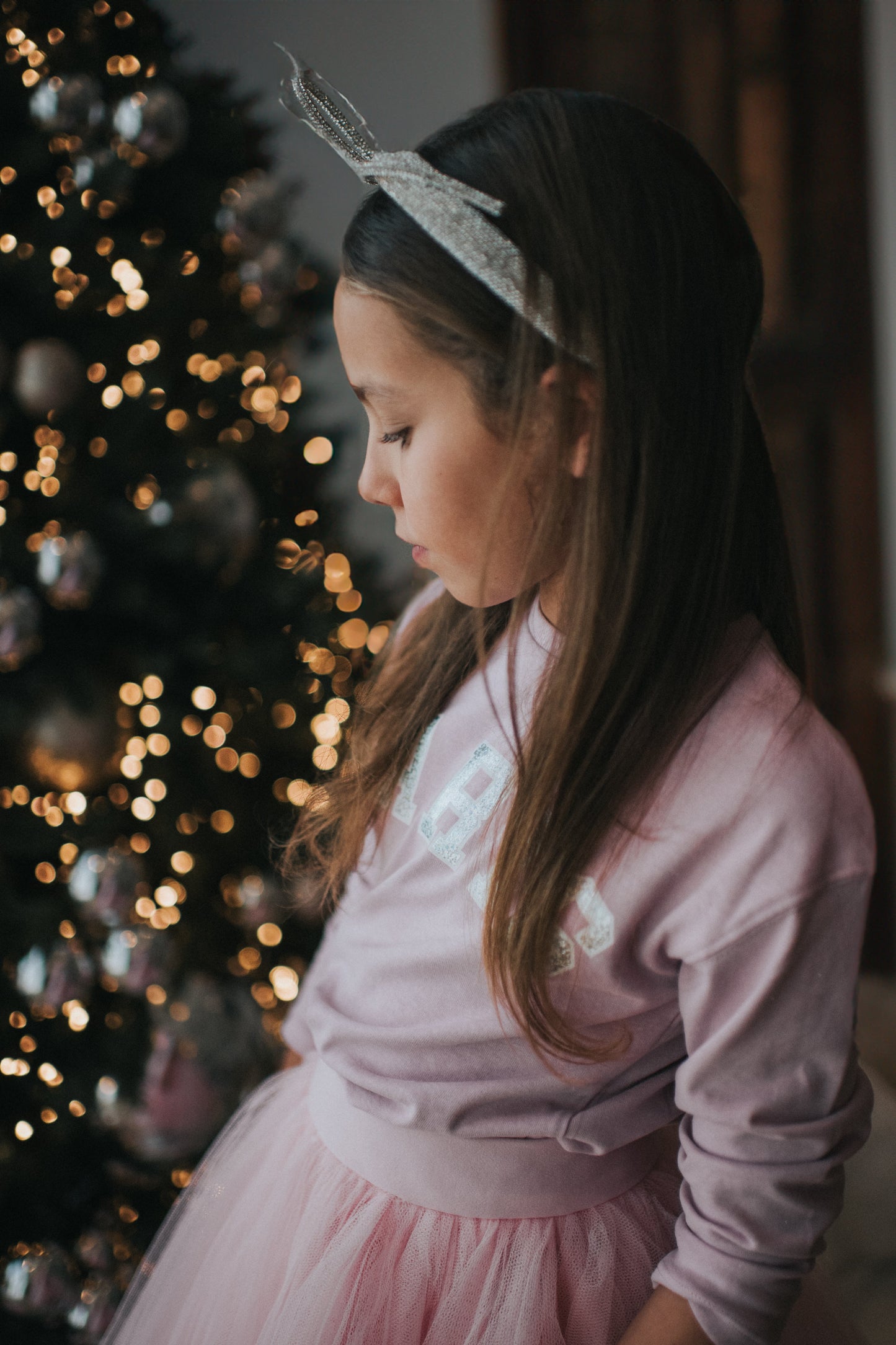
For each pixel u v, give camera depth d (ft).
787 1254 1.78
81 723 4.16
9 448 4.32
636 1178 2.17
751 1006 1.73
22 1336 3.81
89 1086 3.97
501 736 2.17
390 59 7.25
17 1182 3.96
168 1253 2.45
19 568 4.10
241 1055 4.16
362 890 2.41
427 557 1.98
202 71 5.20
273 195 4.60
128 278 4.36
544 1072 2.01
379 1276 2.00
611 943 1.86
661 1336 1.80
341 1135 2.21
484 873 2.06
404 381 1.79
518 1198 2.02
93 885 3.87
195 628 4.69
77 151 4.20
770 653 1.91
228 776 4.80
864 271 7.40
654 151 1.75
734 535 1.90
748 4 7.11
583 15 7.21
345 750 4.49
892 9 6.93
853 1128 1.83
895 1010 7.11
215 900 4.74
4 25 4.22
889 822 7.97
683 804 1.79
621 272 1.69
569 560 1.83
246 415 5.03
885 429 7.61
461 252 1.69
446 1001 2.09
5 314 4.18
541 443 1.75
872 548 7.77
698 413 1.78
